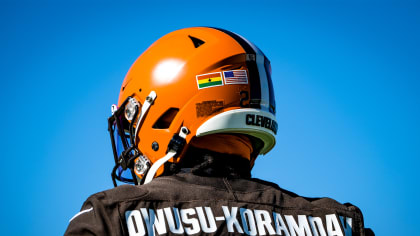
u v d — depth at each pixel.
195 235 1.89
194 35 2.53
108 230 1.84
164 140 2.35
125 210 1.87
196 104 2.33
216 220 1.94
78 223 1.88
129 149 2.54
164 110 2.39
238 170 2.24
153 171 2.29
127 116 2.54
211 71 2.38
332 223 2.13
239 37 2.55
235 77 2.39
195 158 2.24
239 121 2.31
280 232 2.00
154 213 1.90
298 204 2.14
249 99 2.39
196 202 1.97
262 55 2.55
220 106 2.33
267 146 2.53
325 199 2.22
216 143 2.26
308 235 2.06
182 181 2.05
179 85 2.38
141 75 2.53
